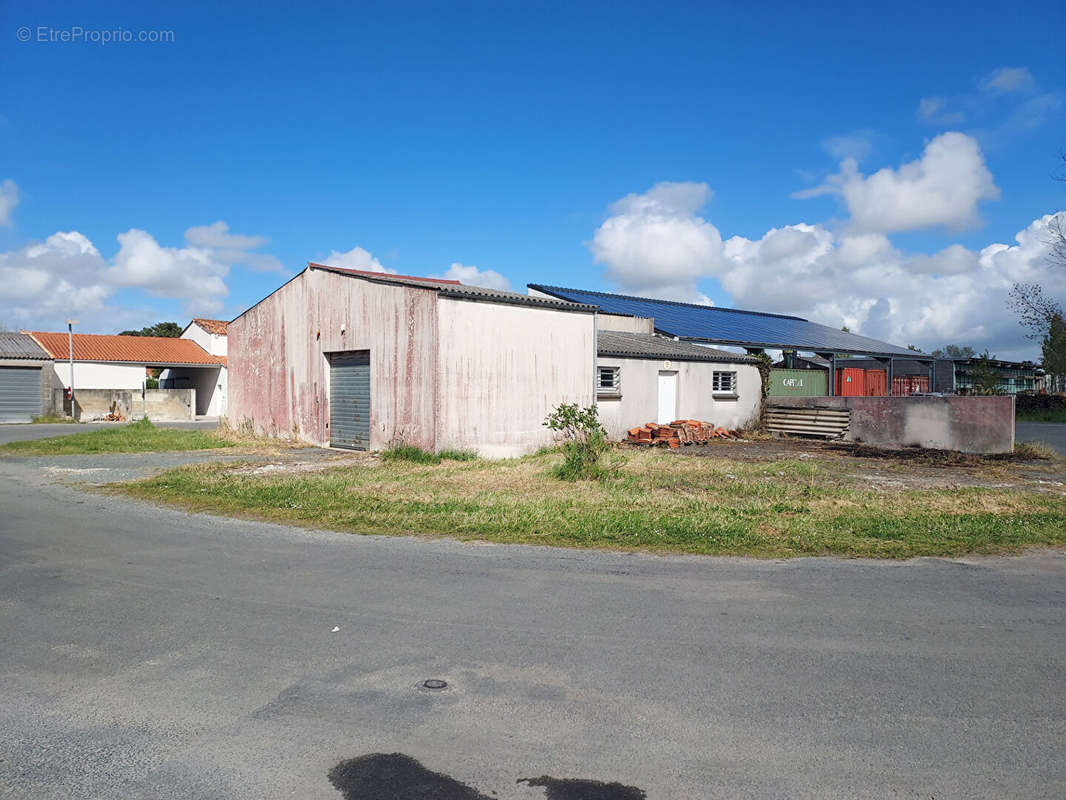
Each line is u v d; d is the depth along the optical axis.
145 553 6.74
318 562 6.41
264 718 3.46
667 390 20.06
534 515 8.30
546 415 15.70
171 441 18.06
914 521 8.09
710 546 6.98
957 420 16.98
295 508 8.95
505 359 14.93
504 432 14.90
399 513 8.53
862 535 7.44
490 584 5.72
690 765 3.05
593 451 11.76
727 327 26.70
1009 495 9.93
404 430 14.59
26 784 2.88
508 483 10.91
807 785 2.90
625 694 3.73
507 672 4.00
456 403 14.08
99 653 4.27
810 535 7.34
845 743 3.23
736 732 3.33
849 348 27.77
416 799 2.79
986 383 34.22
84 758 3.09
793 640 4.50
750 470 12.76
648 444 17.86
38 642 4.44
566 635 4.58
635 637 4.55
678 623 4.81
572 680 3.90
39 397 30.59
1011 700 3.67
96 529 7.83
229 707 3.57
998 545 7.06
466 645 4.41
